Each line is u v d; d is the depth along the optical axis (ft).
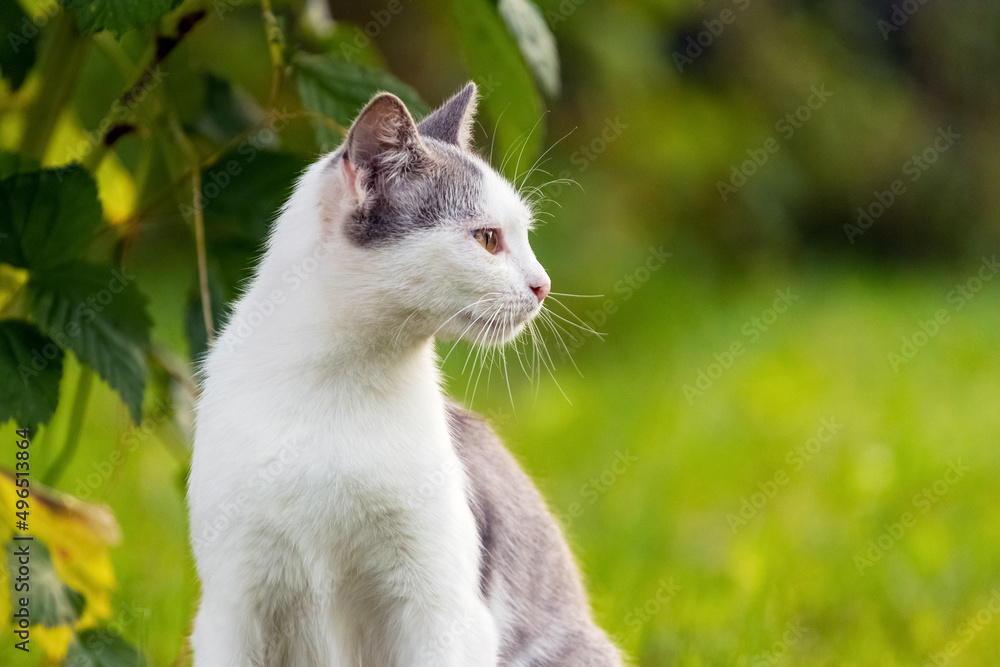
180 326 31.78
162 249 35.78
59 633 14.39
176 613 18.95
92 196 13.64
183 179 15.65
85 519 14.90
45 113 15.58
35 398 13.73
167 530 23.12
